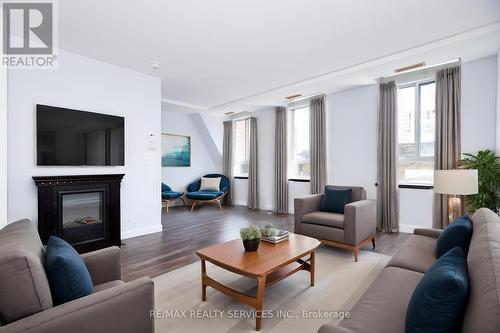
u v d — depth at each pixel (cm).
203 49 313
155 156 413
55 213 302
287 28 265
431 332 95
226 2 223
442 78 355
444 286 92
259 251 217
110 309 114
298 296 213
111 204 347
